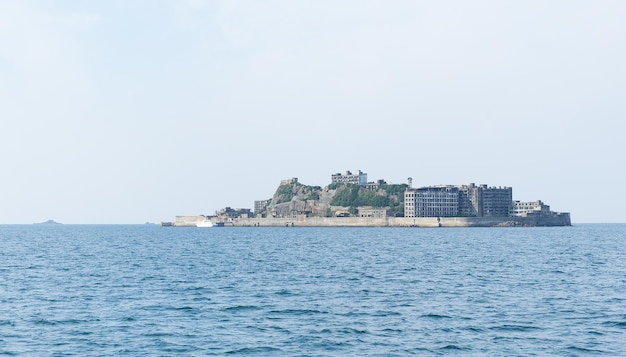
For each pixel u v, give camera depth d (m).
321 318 64.62
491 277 103.75
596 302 74.56
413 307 71.38
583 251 180.25
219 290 86.69
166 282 96.69
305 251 189.38
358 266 128.25
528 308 70.38
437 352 50.66
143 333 57.19
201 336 56.09
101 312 67.75
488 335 56.44
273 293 83.62
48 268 123.19
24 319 63.56
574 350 51.12
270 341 54.31
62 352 50.62
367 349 51.62
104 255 168.62
